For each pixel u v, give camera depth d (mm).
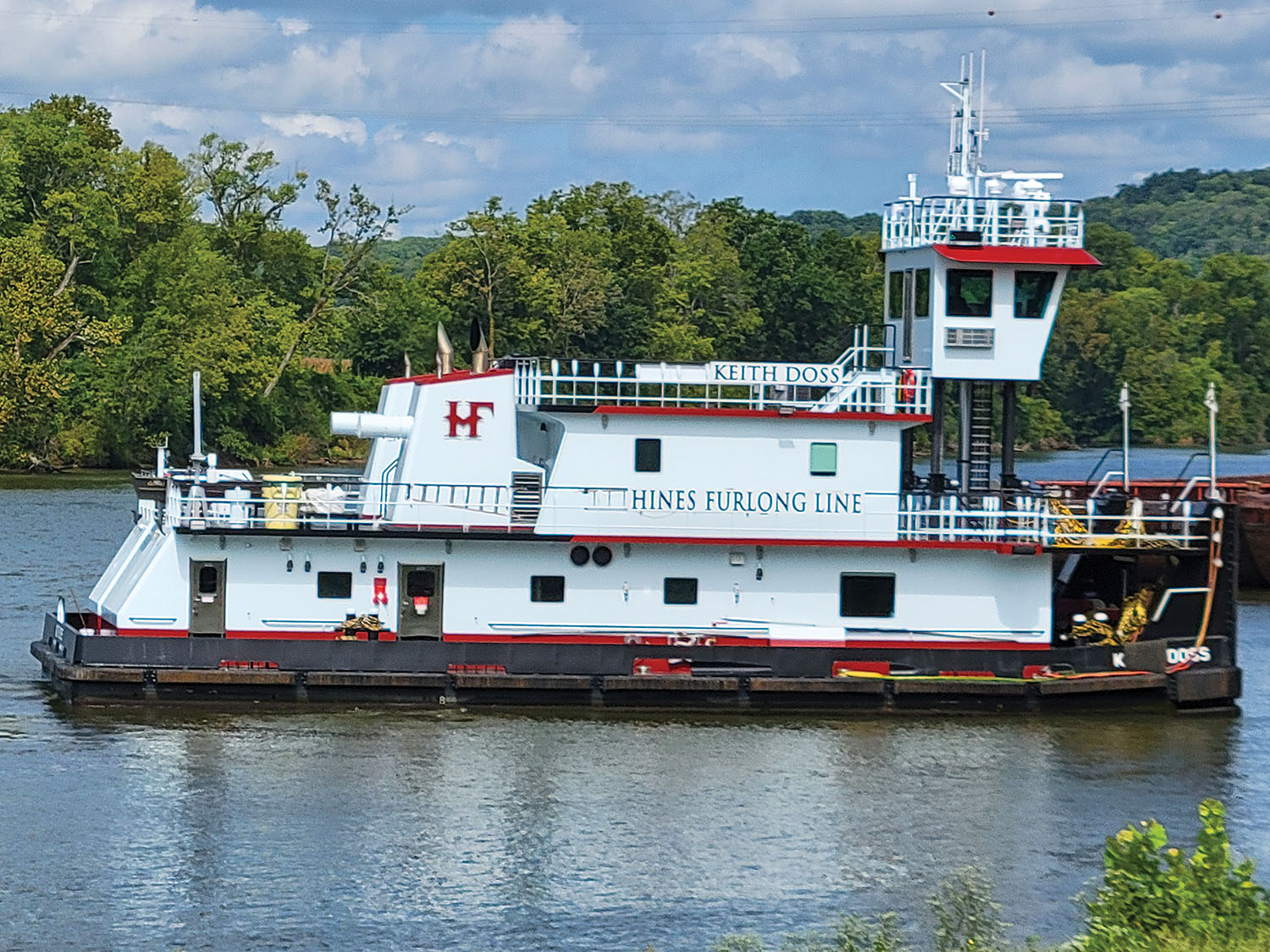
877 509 87188
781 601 86625
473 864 67250
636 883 65812
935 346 90188
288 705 84875
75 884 64500
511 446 85750
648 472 86375
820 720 86375
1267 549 140750
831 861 68250
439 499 85188
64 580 126312
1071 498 95562
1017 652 87875
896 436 87375
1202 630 90625
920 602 87250
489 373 85625
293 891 64375
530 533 84875
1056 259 89312
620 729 83812
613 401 85938
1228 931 50094
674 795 75188
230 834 69562
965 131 93000
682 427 86250
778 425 86625
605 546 85750
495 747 80688
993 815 73875
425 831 70375
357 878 65625
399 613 85375
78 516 169875
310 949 59594
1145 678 88812
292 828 70438
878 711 87312
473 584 85438
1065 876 67250
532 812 72812
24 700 86812
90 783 75062
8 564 133625
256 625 84750
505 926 61875
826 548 86500
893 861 68500
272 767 77375
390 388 91625
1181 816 74438
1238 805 76000
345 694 85062
